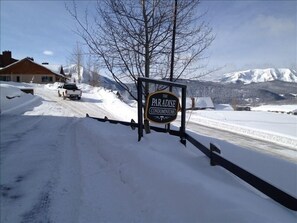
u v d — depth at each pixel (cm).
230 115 2519
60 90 3309
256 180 368
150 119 661
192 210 349
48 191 538
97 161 678
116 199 461
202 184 380
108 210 430
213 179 420
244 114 2653
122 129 912
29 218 444
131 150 586
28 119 1639
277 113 2822
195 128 1678
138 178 479
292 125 1850
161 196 406
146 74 828
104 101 3114
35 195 525
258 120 2123
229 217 307
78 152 784
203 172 464
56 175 621
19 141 1029
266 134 1437
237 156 645
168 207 380
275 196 340
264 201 349
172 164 469
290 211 323
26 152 857
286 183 485
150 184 445
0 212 470
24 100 2547
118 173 552
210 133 1501
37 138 1075
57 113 1980
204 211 335
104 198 470
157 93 659
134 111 2192
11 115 1791
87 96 3603
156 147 595
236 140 1320
